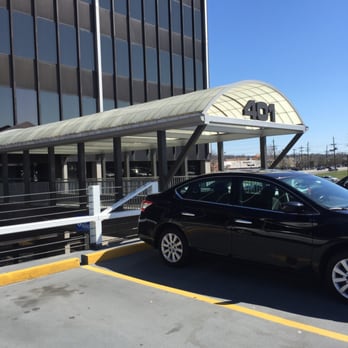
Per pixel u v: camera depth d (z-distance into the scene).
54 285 5.75
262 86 10.20
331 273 4.80
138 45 24.59
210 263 6.69
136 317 4.49
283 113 11.70
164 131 9.89
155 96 25.44
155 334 4.04
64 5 21.05
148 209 6.79
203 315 4.50
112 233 10.01
